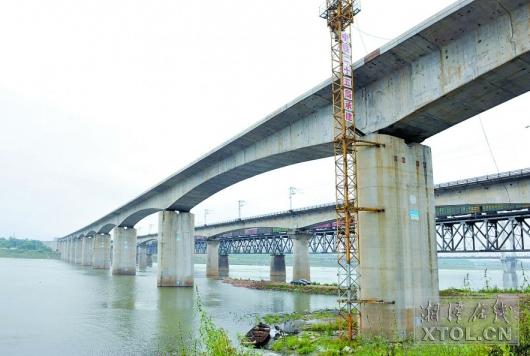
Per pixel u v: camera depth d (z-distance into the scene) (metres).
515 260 61.72
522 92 28.12
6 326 38.22
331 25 34.69
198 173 65.88
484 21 25.83
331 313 43.03
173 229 78.69
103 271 135.12
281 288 76.81
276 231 113.44
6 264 171.00
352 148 32.91
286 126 43.50
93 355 27.61
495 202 54.69
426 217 32.75
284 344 28.02
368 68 32.19
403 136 33.47
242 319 41.38
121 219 113.31
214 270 125.94
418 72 29.98
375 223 30.59
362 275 30.78
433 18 26.62
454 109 29.97
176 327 37.31
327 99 36.84
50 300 57.69
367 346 24.08
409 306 29.91
